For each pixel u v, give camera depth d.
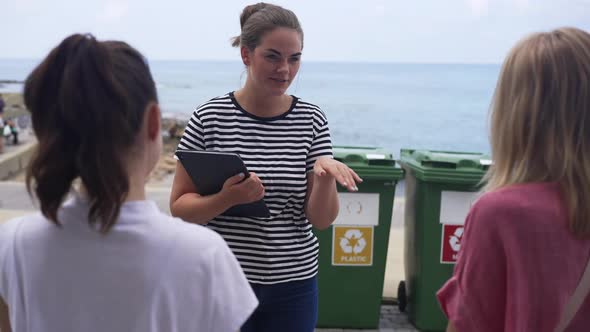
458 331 1.50
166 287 1.23
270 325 2.51
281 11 2.40
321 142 2.54
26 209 8.45
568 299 1.41
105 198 1.18
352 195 4.37
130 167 1.25
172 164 14.36
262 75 2.39
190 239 1.26
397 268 5.90
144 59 1.29
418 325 4.50
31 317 1.26
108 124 1.17
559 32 1.50
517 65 1.50
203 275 1.25
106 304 1.23
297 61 2.43
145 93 1.24
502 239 1.43
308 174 2.53
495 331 1.49
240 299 1.31
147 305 1.22
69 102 1.16
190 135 2.50
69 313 1.24
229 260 1.31
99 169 1.17
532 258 1.41
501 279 1.46
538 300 1.41
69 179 1.20
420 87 73.62
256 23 2.38
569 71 1.44
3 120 16.77
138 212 1.25
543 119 1.45
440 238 4.35
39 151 1.19
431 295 4.41
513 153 1.51
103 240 1.23
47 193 1.20
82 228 1.23
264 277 2.45
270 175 2.44
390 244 6.79
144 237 1.23
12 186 9.98
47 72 1.20
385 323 4.66
